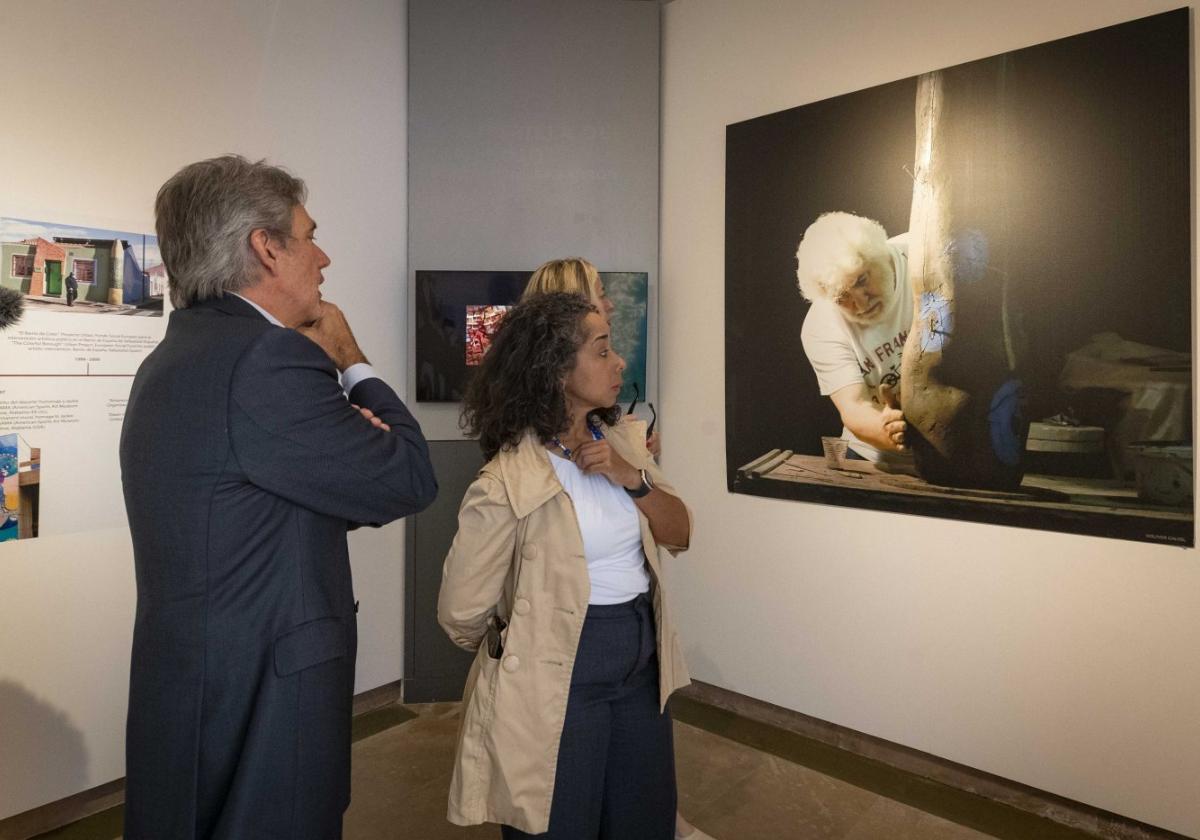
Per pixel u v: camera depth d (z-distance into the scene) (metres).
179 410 1.15
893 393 2.76
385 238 3.35
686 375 3.41
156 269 2.61
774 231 3.07
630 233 3.44
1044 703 2.48
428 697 3.40
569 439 1.58
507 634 1.48
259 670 1.17
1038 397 2.43
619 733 1.60
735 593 3.28
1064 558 2.43
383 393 1.41
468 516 1.50
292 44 3.00
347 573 1.32
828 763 2.85
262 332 1.18
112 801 2.57
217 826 1.13
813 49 2.96
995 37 2.52
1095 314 2.31
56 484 2.39
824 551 3.00
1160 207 2.19
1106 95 2.27
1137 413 2.25
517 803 1.42
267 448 1.14
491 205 3.40
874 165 2.78
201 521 1.14
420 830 2.42
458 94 3.38
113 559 2.54
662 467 3.50
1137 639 2.30
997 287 2.50
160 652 1.16
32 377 2.33
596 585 1.55
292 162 3.01
